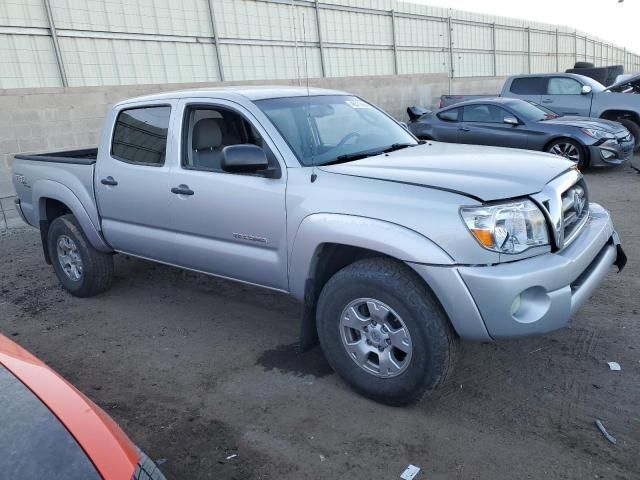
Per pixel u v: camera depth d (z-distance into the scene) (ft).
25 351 7.79
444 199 9.65
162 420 11.03
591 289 10.61
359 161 11.85
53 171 17.38
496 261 9.45
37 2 34.30
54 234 17.83
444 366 9.91
